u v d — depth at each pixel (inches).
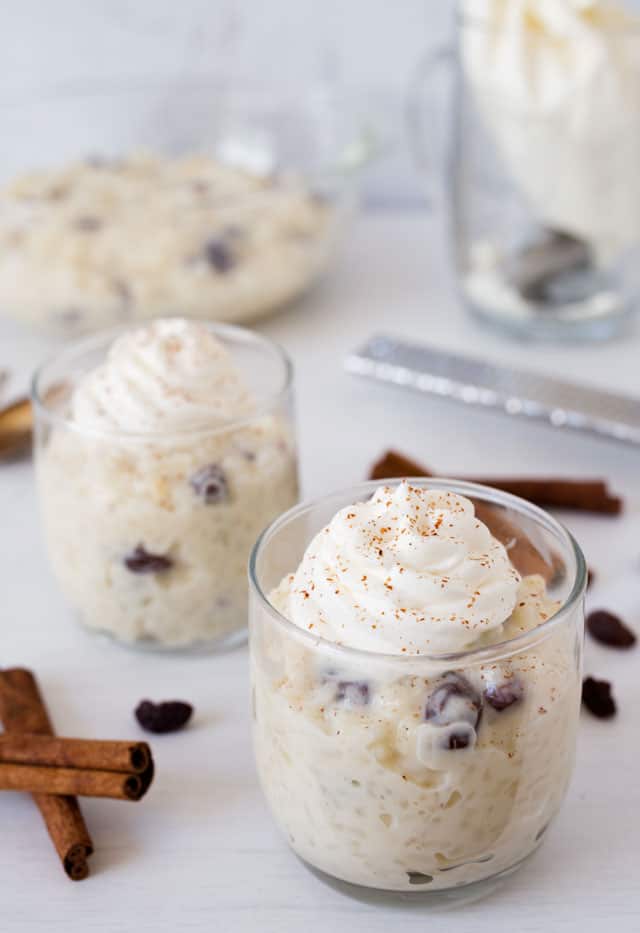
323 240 41.3
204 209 40.0
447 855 27.2
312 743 27.0
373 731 26.7
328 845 27.5
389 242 46.6
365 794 26.9
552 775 27.5
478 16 38.7
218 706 31.4
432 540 27.4
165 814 29.6
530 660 26.9
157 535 31.3
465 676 26.6
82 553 31.8
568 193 39.2
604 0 38.8
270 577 28.4
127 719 31.3
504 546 28.7
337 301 43.3
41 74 47.7
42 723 30.6
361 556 27.4
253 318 41.9
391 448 37.3
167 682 31.9
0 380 39.4
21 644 32.9
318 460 37.0
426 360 38.0
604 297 40.5
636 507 35.4
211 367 31.9
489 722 26.7
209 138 46.3
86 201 40.5
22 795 30.0
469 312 41.9
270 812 28.9
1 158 45.2
